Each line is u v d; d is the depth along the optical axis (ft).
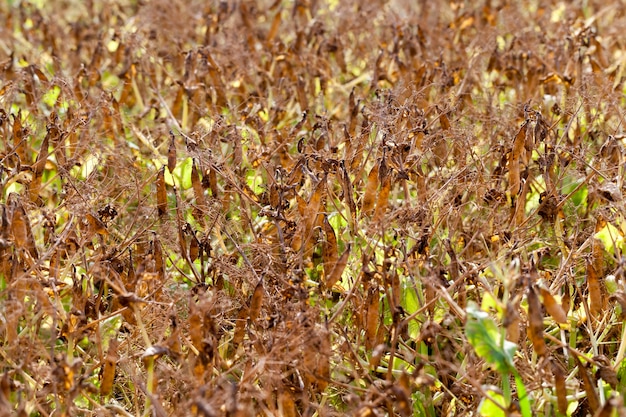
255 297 7.70
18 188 11.17
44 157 9.53
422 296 8.82
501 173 9.87
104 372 7.50
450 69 13.11
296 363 7.57
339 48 14.43
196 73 12.75
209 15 16.65
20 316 8.15
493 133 11.21
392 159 9.16
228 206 9.85
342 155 10.81
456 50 14.61
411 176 9.86
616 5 16.94
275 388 7.51
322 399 7.88
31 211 9.71
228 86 13.10
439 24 16.01
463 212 10.35
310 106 13.08
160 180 9.33
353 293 8.55
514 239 9.18
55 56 14.55
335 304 9.40
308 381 7.83
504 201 9.61
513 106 11.50
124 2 20.58
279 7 17.43
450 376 8.07
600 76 11.87
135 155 11.46
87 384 7.19
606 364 7.75
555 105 11.35
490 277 9.14
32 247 8.45
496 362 6.91
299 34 14.32
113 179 10.23
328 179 9.71
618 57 15.08
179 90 12.25
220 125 10.60
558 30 15.05
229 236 8.99
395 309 7.68
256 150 10.52
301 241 8.80
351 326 8.89
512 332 6.94
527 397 7.36
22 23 17.10
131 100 13.75
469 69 12.44
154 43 15.03
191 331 7.41
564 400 7.16
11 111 12.94
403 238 9.06
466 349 8.10
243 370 8.06
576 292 8.77
